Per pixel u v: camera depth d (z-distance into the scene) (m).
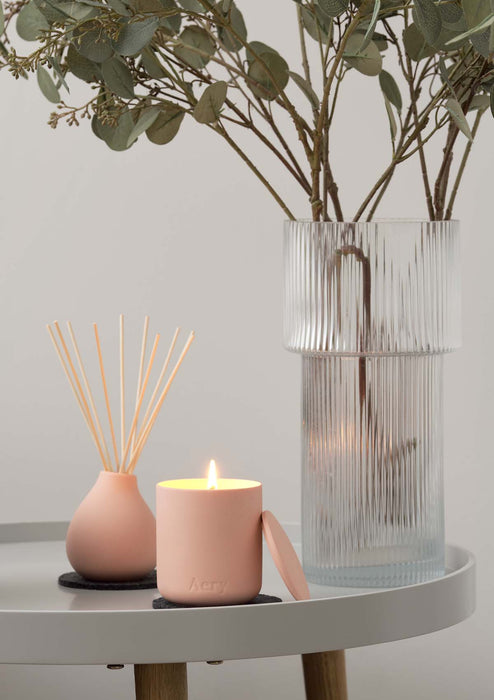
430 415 1.09
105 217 1.73
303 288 1.10
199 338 1.73
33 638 0.85
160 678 1.00
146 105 1.13
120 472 1.09
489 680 1.69
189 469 1.74
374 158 1.68
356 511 1.08
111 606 0.98
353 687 1.71
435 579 1.06
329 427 1.09
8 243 1.74
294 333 1.11
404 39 1.11
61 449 1.74
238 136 1.70
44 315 1.74
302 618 0.89
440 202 1.17
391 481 1.08
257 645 0.87
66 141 1.72
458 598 1.01
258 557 0.96
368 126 1.68
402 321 1.07
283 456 1.72
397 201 1.68
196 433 1.74
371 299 1.08
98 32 1.04
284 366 1.72
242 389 1.73
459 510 1.69
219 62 1.15
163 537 0.95
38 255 1.73
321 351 1.08
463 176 1.66
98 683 1.71
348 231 1.08
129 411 1.74
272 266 1.71
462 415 1.68
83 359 1.74
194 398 1.73
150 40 1.03
